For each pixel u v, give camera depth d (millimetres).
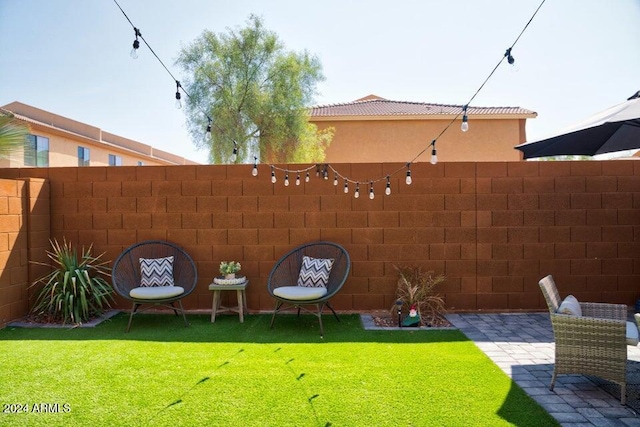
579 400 2650
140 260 4824
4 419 2395
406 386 2838
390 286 5027
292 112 9609
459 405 2562
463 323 4508
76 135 12852
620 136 3293
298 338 3973
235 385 2863
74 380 2951
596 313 3277
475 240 5000
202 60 9234
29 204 4785
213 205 5090
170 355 3473
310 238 5062
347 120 10781
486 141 10750
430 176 5016
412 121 10812
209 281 5105
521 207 4984
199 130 9547
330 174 5062
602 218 4949
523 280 4984
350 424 2336
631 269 4938
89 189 5145
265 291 5086
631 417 2438
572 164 4965
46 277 4715
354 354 3490
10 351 3568
